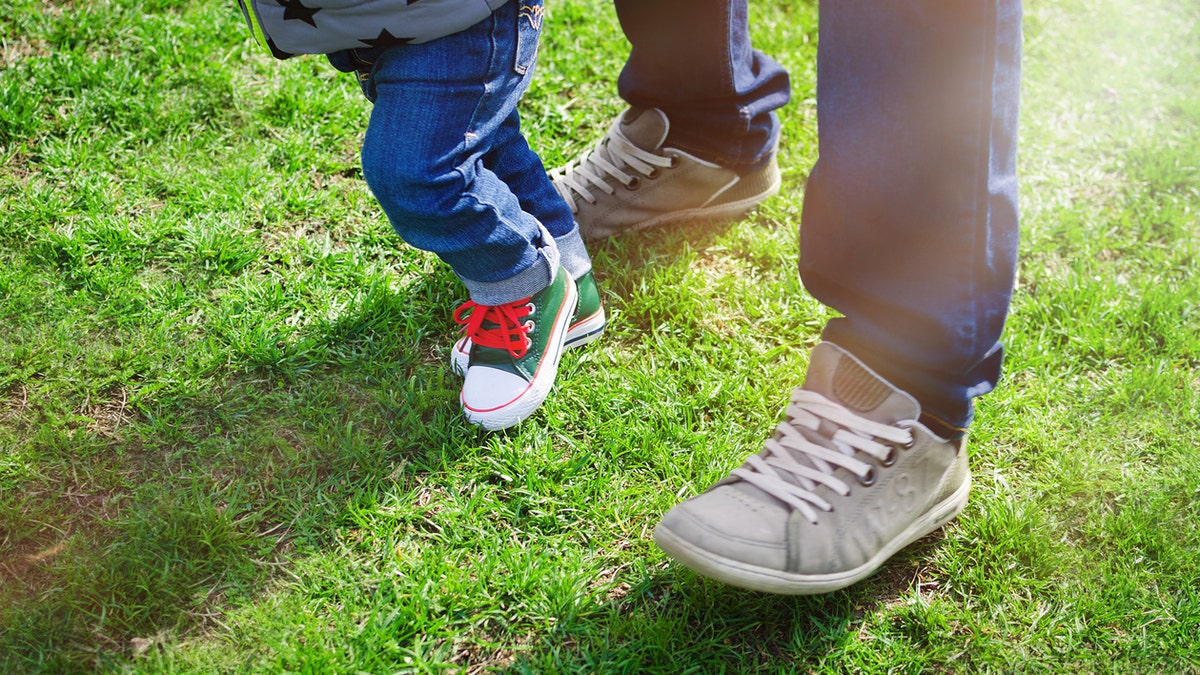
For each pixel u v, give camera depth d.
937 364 1.41
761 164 2.28
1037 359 2.00
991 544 1.66
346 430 1.78
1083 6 3.24
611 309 2.10
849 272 1.41
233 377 1.89
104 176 2.28
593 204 2.20
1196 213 2.46
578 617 1.53
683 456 1.80
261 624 1.49
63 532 1.60
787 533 1.42
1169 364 2.01
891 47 1.23
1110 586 1.59
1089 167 2.61
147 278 2.07
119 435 1.76
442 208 1.50
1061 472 1.77
